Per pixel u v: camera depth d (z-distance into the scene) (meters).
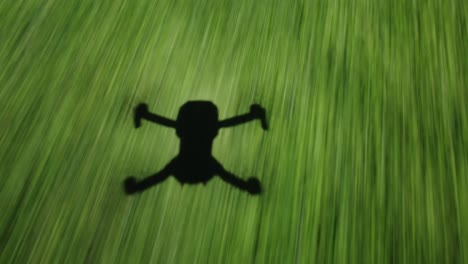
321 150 1.61
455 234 1.55
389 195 1.58
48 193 1.56
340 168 1.60
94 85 1.67
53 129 1.62
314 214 1.56
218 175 1.58
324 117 1.65
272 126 1.63
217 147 1.61
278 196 1.57
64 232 1.53
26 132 1.61
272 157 1.61
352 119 1.65
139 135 1.62
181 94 1.67
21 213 1.54
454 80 1.70
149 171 1.58
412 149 1.62
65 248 1.52
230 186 1.57
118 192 1.56
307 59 1.72
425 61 1.72
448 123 1.65
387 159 1.61
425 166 1.60
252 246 1.53
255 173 1.59
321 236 1.54
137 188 1.57
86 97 1.65
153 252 1.52
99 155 1.59
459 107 1.67
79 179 1.57
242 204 1.56
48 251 1.51
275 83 1.68
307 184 1.58
